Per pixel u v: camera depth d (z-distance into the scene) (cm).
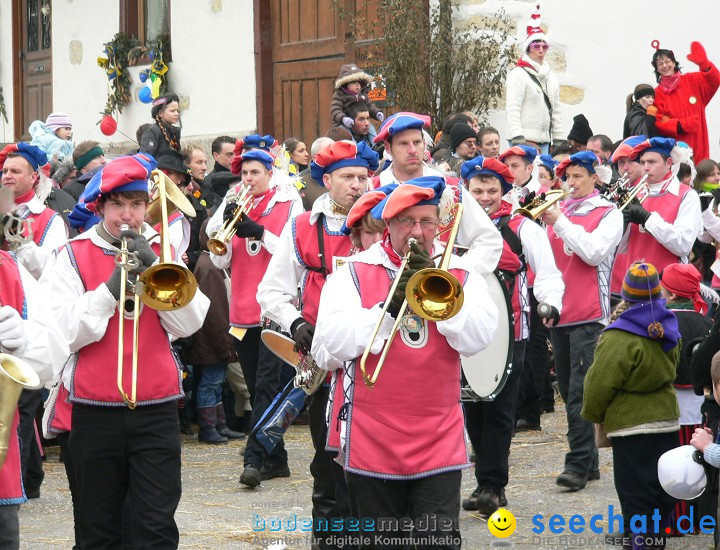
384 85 1540
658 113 1528
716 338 732
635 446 730
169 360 652
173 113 1419
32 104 2445
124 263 629
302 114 1820
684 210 1067
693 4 1673
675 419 735
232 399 1227
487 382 797
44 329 575
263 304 758
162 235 632
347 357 572
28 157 914
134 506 642
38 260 878
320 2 1775
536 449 1108
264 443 777
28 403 873
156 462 640
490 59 1537
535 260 898
